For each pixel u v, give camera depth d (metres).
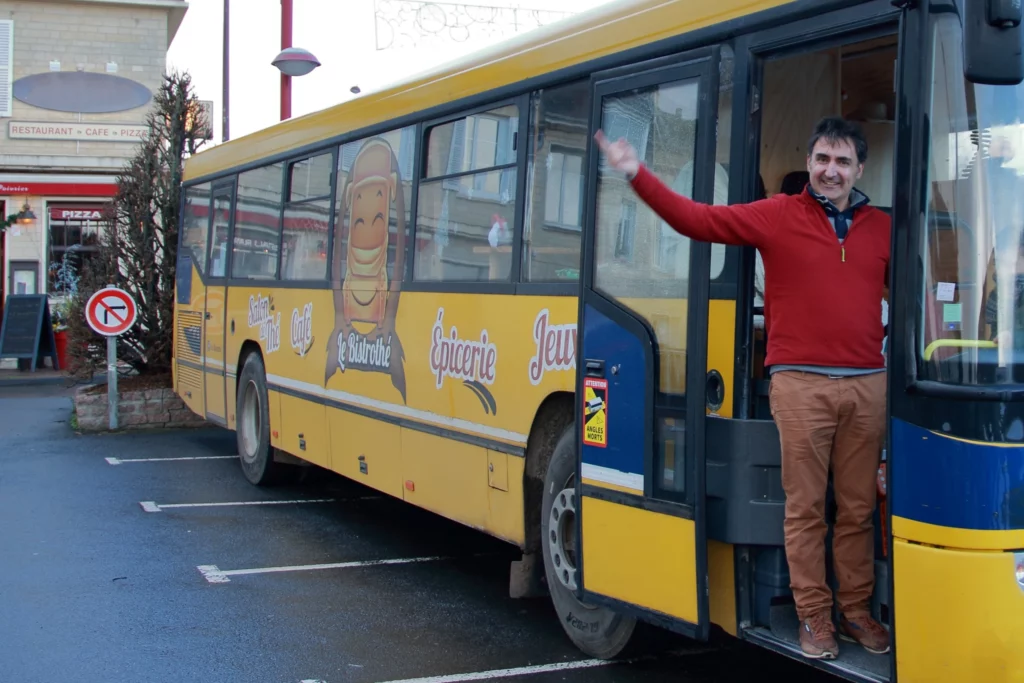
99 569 7.70
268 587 7.31
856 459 4.30
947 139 3.88
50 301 25.89
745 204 4.38
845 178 4.25
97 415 14.80
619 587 5.18
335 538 8.79
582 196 5.79
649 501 4.97
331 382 8.99
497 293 6.53
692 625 4.70
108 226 15.89
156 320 15.84
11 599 6.93
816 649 4.29
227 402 11.71
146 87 27.03
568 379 5.83
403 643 6.16
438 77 7.46
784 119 5.14
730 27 4.76
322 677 5.59
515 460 6.30
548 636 6.31
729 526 4.64
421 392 7.41
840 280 4.25
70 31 26.56
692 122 4.86
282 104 16.06
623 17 5.54
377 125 8.31
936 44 3.89
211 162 12.59
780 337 4.34
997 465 3.71
